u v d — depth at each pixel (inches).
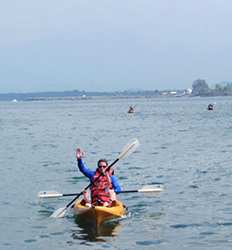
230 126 2883.9
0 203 857.5
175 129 2746.1
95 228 684.7
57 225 703.1
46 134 2591.0
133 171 1242.0
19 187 1015.0
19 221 730.8
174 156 1545.3
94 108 7135.8
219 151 1658.5
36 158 1534.2
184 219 729.0
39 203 855.1
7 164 1390.3
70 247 602.5
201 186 1000.2
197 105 7283.5
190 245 603.2
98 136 2386.8
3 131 2869.1
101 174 781.3
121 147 1852.9
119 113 5113.2
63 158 1531.7
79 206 762.2
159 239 629.6
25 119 4355.3
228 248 589.0
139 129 2797.7
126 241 623.2
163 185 1021.2
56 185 1040.8
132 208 805.9
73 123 3565.5
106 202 770.8
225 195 900.6
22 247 604.7
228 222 705.0
